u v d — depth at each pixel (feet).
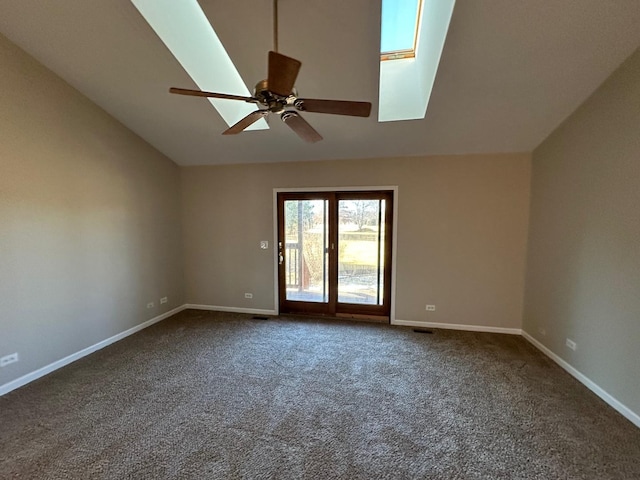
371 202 13.97
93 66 9.14
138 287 13.06
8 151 8.40
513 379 9.12
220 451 6.32
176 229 15.35
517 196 12.16
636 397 7.11
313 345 11.55
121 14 7.43
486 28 6.99
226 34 7.73
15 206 8.60
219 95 6.15
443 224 12.94
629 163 7.33
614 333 7.75
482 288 12.79
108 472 5.80
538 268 11.28
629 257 7.33
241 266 15.35
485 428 7.02
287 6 6.85
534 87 8.62
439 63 8.01
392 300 13.73
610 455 6.21
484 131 10.93
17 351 8.68
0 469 5.84
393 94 10.48
